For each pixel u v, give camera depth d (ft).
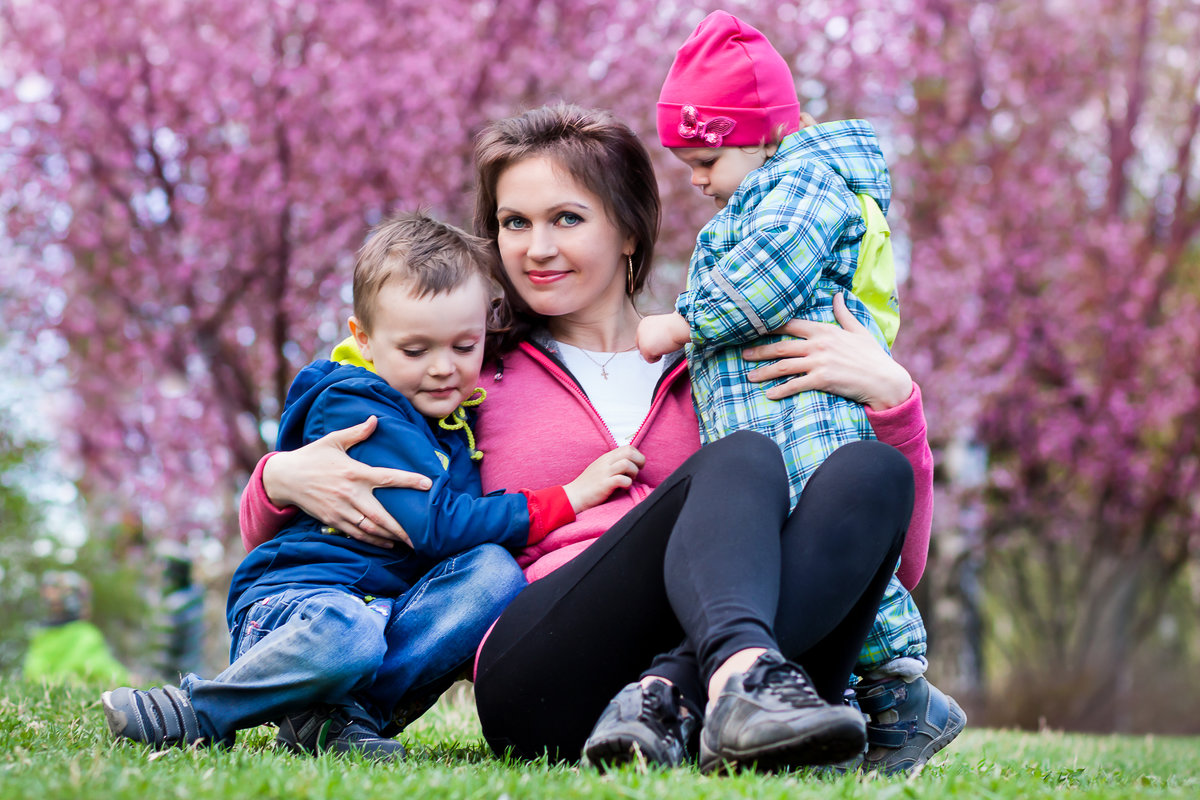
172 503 38.19
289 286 35.12
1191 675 57.62
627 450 8.63
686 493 7.11
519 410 9.25
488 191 9.67
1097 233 45.73
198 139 35.01
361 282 8.75
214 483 37.83
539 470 8.93
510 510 8.29
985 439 45.88
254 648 7.57
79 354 39.14
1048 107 45.32
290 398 8.84
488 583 7.97
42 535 40.98
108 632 46.09
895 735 8.33
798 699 5.97
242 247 34.81
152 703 7.50
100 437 40.81
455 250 8.76
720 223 9.26
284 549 8.25
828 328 8.64
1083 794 6.27
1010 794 6.17
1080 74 46.29
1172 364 45.50
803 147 9.57
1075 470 46.21
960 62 42.78
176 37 34.32
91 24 34.42
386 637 8.00
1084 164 47.32
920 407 8.46
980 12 43.65
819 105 38.19
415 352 8.63
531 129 9.47
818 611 6.88
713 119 9.70
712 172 9.94
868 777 6.53
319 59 34.30
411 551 8.35
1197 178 47.65
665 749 6.40
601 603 7.27
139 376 38.96
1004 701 46.60
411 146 33.96
